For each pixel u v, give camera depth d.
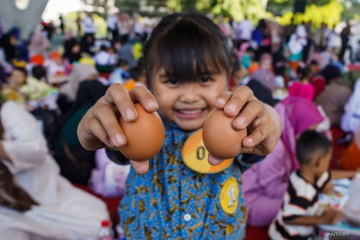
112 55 8.60
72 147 2.85
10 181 1.86
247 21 11.45
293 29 11.21
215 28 1.03
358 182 1.78
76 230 1.98
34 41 9.81
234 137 0.60
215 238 0.95
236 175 1.01
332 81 5.17
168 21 1.02
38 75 4.65
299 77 6.25
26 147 1.83
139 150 0.61
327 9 15.77
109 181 2.68
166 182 0.97
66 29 13.62
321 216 1.75
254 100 0.62
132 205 0.99
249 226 2.36
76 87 4.01
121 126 0.61
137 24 13.32
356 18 17.02
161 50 0.95
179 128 1.03
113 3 17.03
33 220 1.91
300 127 2.48
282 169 2.27
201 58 0.93
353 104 4.10
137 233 0.97
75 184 2.97
